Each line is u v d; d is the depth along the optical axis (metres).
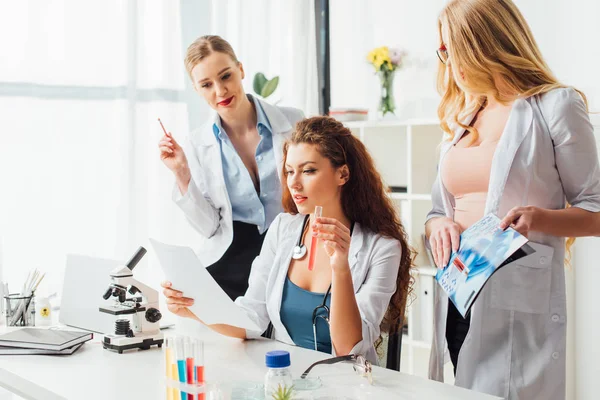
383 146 3.76
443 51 2.11
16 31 3.08
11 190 3.09
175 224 3.56
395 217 2.17
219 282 2.86
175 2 3.54
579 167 1.94
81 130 3.28
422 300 3.42
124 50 3.38
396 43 3.89
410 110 3.85
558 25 3.24
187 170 2.75
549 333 2.00
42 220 3.17
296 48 4.07
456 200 2.19
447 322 2.22
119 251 3.38
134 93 3.40
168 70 3.53
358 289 2.05
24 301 2.36
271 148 2.88
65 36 3.22
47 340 2.02
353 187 2.11
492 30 1.97
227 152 2.87
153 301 2.09
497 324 2.03
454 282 1.92
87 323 2.30
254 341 2.09
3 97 3.06
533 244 1.97
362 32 4.05
